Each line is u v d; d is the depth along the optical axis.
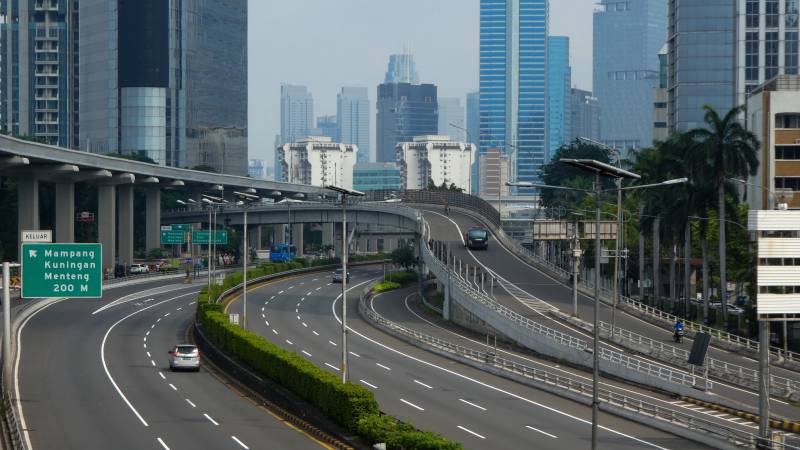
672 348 159.00
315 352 170.12
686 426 105.25
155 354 166.88
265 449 94.81
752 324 179.50
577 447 98.00
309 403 112.06
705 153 192.50
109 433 102.19
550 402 126.88
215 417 112.69
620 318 194.88
